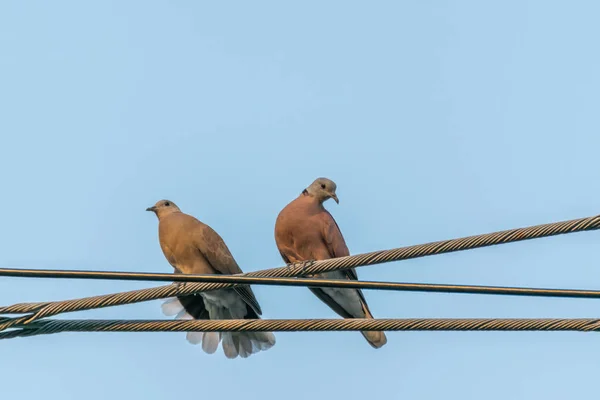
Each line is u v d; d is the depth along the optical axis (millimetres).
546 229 11062
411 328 11359
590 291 10500
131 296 12352
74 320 11961
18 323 11805
